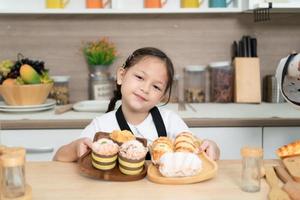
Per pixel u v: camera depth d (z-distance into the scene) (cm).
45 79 194
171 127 137
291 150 101
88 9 207
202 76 229
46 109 197
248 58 218
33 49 229
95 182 88
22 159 76
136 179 89
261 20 226
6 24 226
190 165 87
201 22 229
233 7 216
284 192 80
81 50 229
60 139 180
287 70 115
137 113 133
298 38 233
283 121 180
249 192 82
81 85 232
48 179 90
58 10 207
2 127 177
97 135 103
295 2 208
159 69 123
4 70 193
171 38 230
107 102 203
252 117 183
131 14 227
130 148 90
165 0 214
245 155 86
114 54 225
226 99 224
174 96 225
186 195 80
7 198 75
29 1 224
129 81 126
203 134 181
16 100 191
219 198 79
